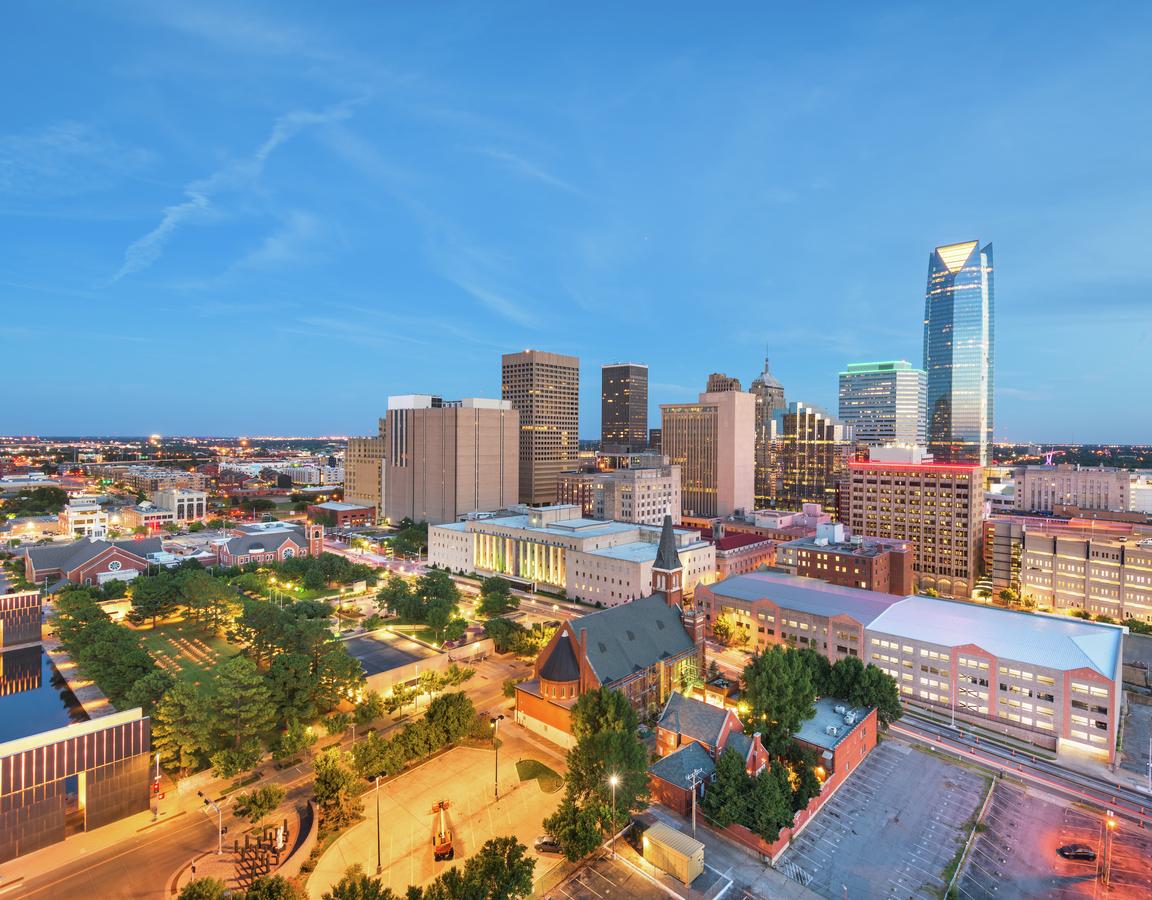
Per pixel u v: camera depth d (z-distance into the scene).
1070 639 118.56
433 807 84.44
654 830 78.81
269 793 80.31
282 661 111.00
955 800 91.25
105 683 112.62
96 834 79.81
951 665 119.62
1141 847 81.31
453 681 118.38
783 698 96.56
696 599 163.62
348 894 56.97
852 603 145.12
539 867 76.12
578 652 108.00
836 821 86.31
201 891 61.19
